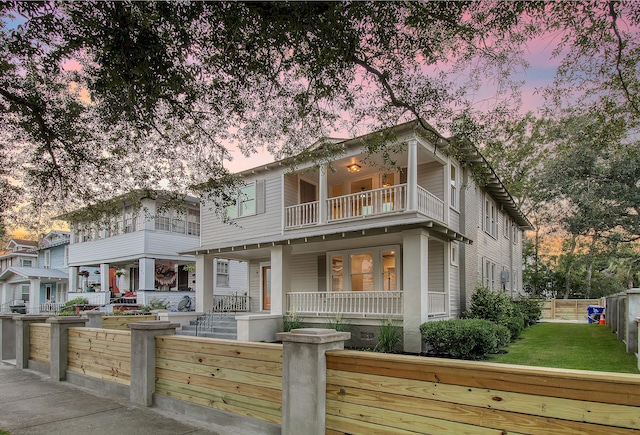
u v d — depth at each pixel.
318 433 3.57
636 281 31.45
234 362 4.61
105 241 21.64
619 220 18.73
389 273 12.70
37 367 8.32
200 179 7.89
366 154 12.18
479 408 2.89
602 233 21.20
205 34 5.18
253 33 4.97
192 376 5.05
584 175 18.52
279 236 13.52
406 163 13.24
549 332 14.16
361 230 10.82
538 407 2.66
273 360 4.23
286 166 14.35
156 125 6.84
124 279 23.81
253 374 4.39
